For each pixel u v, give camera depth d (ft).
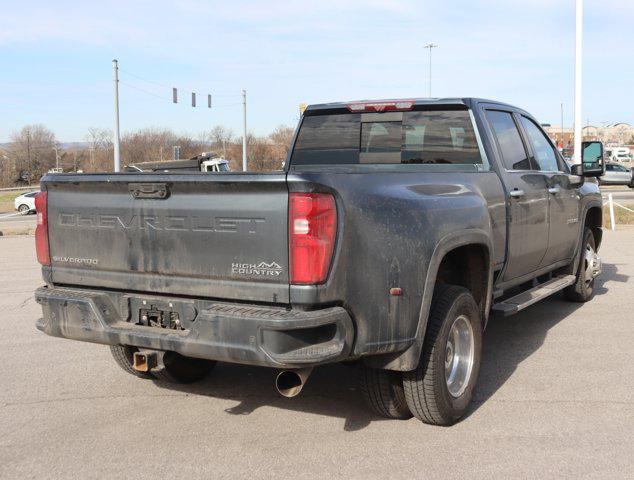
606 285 31.68
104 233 14.15
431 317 14.42
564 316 25.48
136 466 13.26
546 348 21.26
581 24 71.10
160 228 13.38
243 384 18.28
